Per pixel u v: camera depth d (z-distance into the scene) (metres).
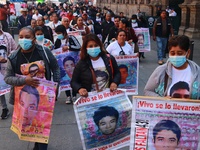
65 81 6.41
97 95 3.54
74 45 6.35
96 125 3.54
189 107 2.91
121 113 3.60
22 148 4.61
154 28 10.45
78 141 4.82
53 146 4.64
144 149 3.01
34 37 3.72
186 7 17.25
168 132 2.98
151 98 2.95
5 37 5.50
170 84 3.01
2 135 5.04
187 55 2.93
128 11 35.00
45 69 3.86
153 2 23.69
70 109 6.24
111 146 3.63
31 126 3.70
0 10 17.61
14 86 3.79
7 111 5.73
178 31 18.25
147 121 2.99
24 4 29.11
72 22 12.87
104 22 10.98
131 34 8.36
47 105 3.68
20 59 3.78
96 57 3.83
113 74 3.93
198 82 2.93
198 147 2.96
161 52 10.48
